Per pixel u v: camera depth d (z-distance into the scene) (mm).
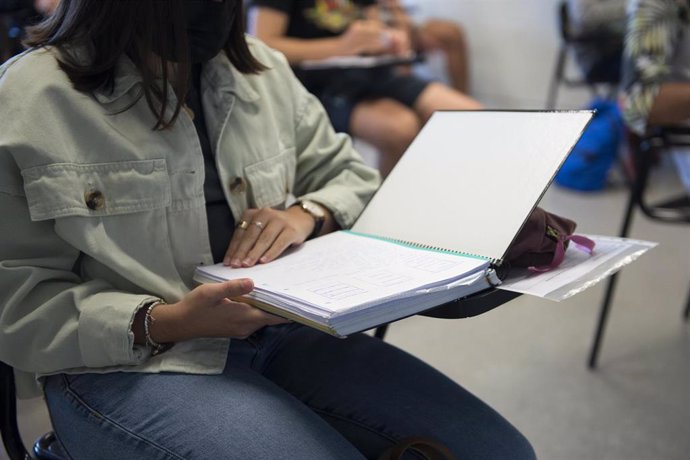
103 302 711
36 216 697
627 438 1463
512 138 816
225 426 677
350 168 1039
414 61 1961
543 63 4023
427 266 708
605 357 1797
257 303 687
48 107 716
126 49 754
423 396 841
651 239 2598
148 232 771
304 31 2074
